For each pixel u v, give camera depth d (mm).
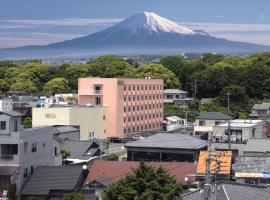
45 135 54844
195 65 152125
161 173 33750
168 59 156000
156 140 60719
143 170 33750
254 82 133750
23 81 147750
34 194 47531
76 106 88625
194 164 49688
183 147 58156
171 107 126188
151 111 109938
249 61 158625
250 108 120938
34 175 49406
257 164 48875
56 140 60156
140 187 33062
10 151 49750
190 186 44531
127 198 32781
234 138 67438
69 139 71125
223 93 127812
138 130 105375
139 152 59438
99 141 84438
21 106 97375
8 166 49312
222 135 67250
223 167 45594
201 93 141125
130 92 103000
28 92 141750
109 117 98250
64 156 61438
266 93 133125
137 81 105125
